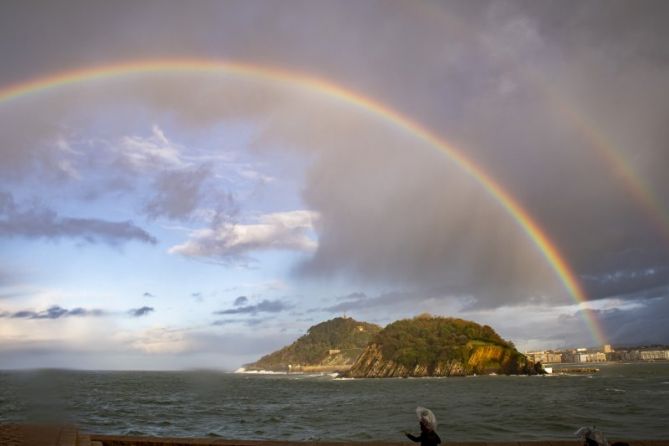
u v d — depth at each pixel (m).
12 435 20.59
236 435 35.38
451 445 19.47
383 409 61.62
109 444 21.28
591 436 14.76
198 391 114.94
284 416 52.00
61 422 26.34
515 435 33.88
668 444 18.55
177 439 21.25
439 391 112.00
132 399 80.31
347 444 20.17
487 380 187.00
